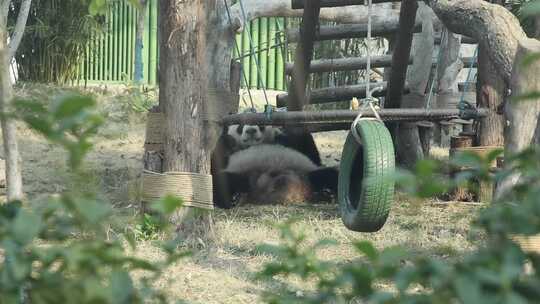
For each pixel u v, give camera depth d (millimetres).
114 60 38156
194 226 14078
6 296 3881
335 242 4355
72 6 33812
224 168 19016
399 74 18391
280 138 20984
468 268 3543
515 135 11086
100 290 3867
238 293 11445
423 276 3752
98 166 21906
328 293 4238
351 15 23797
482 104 18609
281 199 19094
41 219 3799
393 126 19922
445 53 22828
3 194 18641
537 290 3451
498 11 12516
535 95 3625
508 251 3578
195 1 13875
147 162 14461
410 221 16047
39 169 20891
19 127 25734
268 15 23484
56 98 3816
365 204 12164
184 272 12375
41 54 34250
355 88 20734
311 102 20641
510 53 12164
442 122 19812
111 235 13781
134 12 37688
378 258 3934
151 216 14102
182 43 13875
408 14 17328
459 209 16875
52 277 4008
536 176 3861
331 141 28344
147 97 31359
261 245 4406
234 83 20688
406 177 3756
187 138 14008
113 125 27812
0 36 11781
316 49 29500
